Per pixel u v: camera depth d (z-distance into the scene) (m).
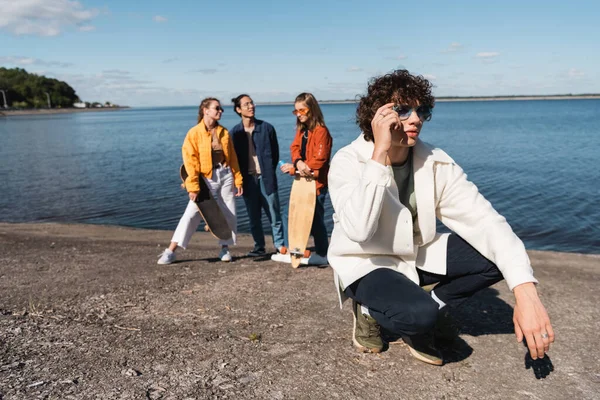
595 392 2.46
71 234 9.00
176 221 10.87
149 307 3.76
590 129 39.28
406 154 2.40
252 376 2.56
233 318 3.48
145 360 2.74
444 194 2.46
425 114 2.28
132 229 9.73
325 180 5.11
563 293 4.15
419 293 2.25
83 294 4.17
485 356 2.84
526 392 2.45
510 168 17.84
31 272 5.19
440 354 2.75
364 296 2.38
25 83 182.00
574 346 3.01
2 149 30.97
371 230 2.20
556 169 17.36
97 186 15.74
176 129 58.72
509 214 10.75
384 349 2.90
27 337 3.06
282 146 29.12
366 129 2.42
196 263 5.67
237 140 5.73
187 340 3.05
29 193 14.63
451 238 2.56
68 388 2.40
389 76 2.31
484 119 64.88
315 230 5.29
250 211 5.93
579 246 8.32
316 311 3.61
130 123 82.88
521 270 2.18
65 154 27.31
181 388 2.42
